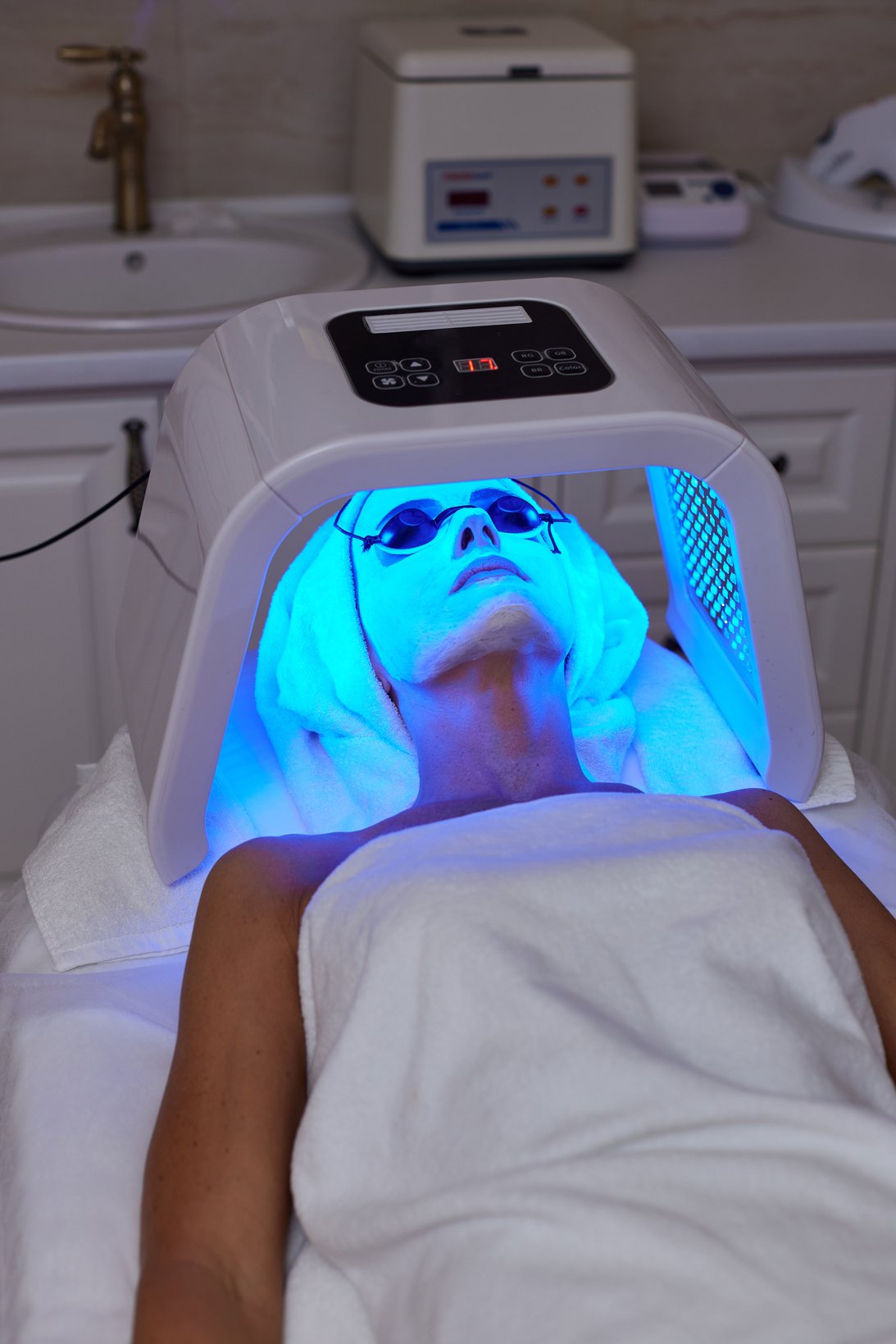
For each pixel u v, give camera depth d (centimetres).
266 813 110
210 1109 76
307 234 195
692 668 123
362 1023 74
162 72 194
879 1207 66
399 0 196
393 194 176
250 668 127
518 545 106
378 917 78
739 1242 63
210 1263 69
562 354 94
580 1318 61
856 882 91
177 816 97
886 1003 85
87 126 195
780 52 208
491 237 180
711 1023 74
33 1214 79
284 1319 72
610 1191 65
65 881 103
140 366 155
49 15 187
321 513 149
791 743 106
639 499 172
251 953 83
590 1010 73
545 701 104
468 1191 66
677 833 85
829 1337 60
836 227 202
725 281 179
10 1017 94
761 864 80
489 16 199
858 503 178
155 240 191
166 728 92
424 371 91
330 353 94
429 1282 65
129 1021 92
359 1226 70
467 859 80
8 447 159
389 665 106
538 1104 69
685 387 93
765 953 77
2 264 184
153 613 103
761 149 214
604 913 77
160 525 104
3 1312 77
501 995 72
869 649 187
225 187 204
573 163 177
